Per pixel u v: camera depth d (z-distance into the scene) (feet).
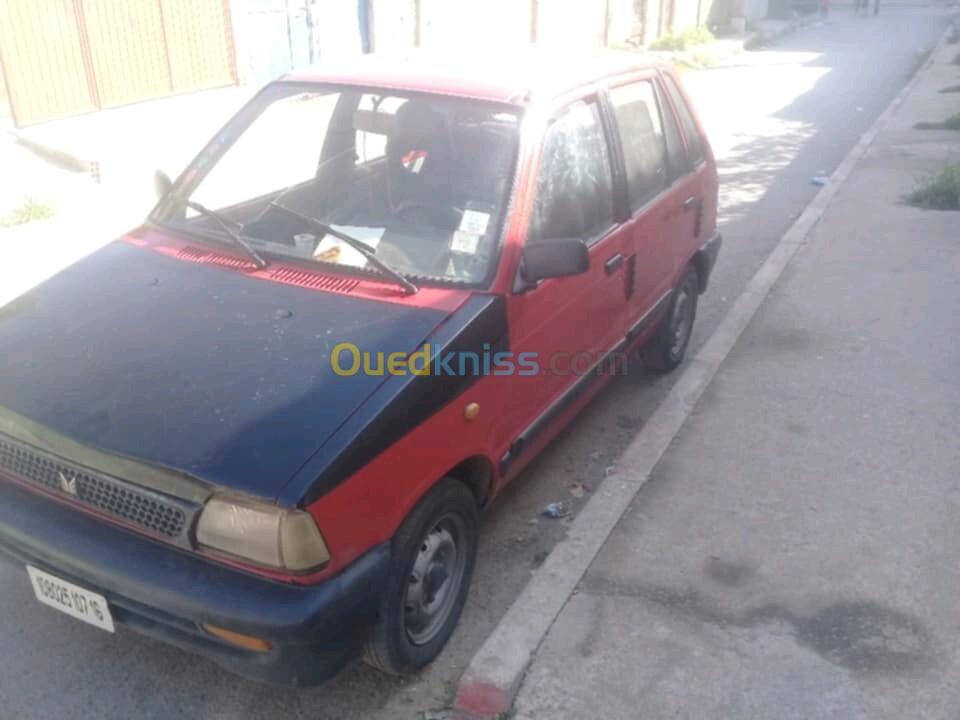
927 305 22.59
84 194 31.86
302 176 14.21
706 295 24.53
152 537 9.57
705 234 19.85
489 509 15.16
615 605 12.42
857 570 13.16
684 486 15.24
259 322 11.07
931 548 13.65
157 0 43.09
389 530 9.94
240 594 9.05
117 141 37.35
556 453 16.92
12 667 11.41
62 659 11.58
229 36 46.98
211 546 9.24
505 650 11.43
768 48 86.48
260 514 8.98
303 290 11.67
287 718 10.77
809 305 22.75
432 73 14.11
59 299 12.07
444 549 11.30
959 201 30.73
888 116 48.70
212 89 46.91
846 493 15.06
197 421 9.70
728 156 40.91
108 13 41.09
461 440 11.11
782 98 56.90
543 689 11.02
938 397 18.16
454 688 11.25
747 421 17.34
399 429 9.93
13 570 13.14
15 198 30.68
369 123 13.62
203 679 11.34
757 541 13.82
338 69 14.70
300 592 9.09
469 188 12.55
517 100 13.08
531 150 12.71
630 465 15.67
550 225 13.05
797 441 16.63
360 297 11.49
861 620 12.17
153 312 11.46
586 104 14.48
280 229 13.06
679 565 13.26
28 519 10.05
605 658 11.49
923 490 15.12
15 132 37.58
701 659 11.49
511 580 13.39
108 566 9.46
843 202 31.78
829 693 10.97
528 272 11.78
